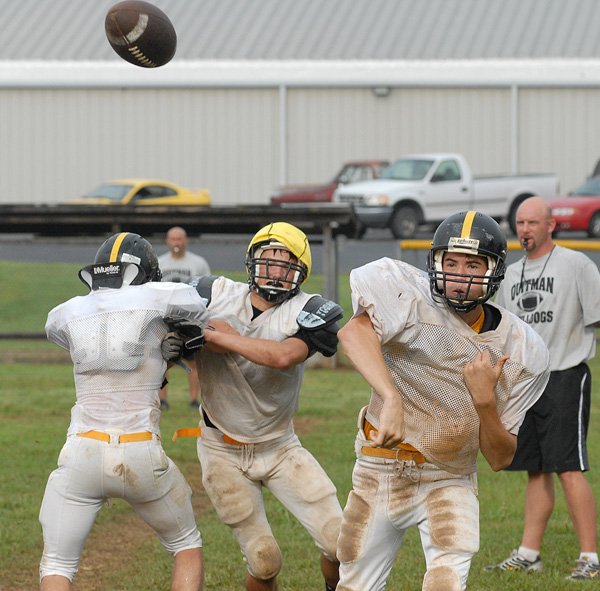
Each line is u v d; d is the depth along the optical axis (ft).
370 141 353.31
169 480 46.01
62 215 158.71
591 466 87.45
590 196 267.39
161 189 294.66
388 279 41.11
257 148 356.79
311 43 363.56
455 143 350.43
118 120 358.64
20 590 58.29
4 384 130.31
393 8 376.89
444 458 41.96
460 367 41.04
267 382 49.24
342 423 105.70
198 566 47.01
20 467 85.76
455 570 41.22
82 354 45.42
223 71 355.77
